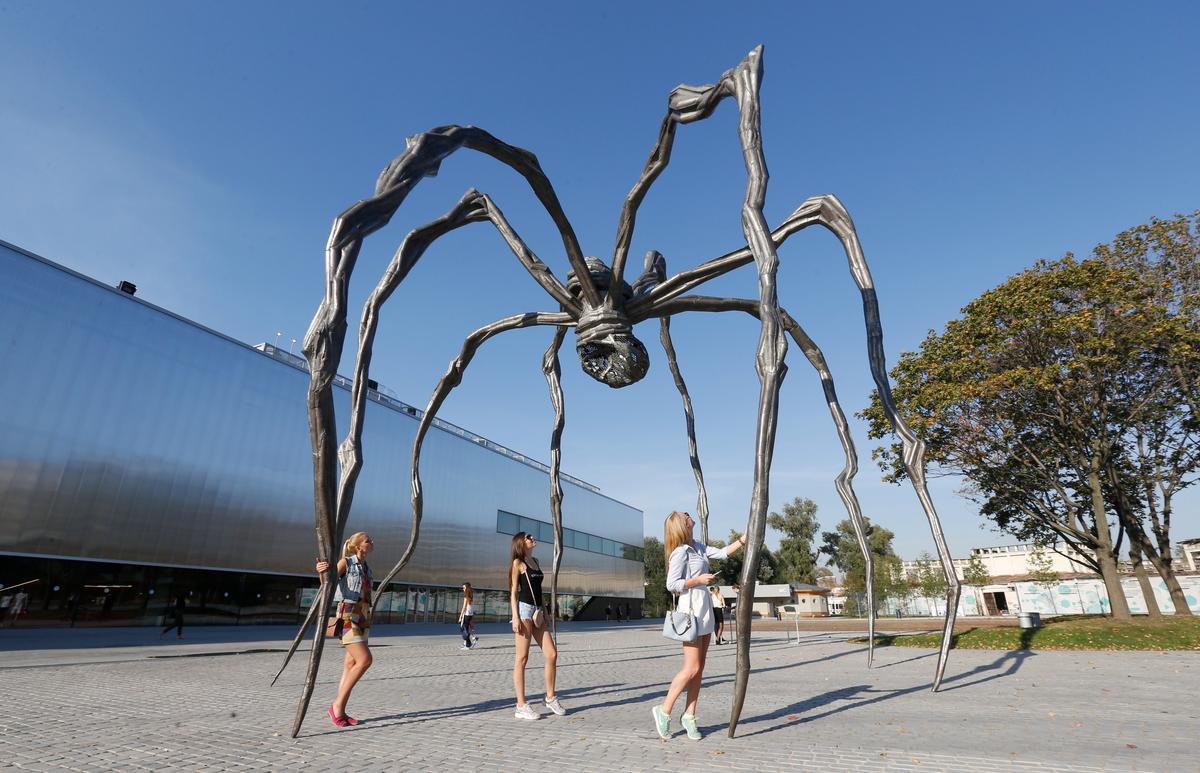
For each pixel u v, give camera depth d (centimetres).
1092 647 1355
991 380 1720
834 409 720
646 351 718
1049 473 1881
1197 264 1770
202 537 2320
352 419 511
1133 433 1864
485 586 3809
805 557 6038
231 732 488
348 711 597
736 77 531
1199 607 3497
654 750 423
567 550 4628
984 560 5191
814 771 363
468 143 587
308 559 2720
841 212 620
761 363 438
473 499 3800
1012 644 1415
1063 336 1681
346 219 485
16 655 1150
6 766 381
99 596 2033
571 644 1792
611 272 690
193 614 2303
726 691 737
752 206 475
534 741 453
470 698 689
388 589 3136
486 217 684
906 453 631
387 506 3172
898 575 4812
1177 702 641
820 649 1464
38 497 1884
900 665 1072
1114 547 1931
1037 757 395
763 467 433
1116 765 374
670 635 462
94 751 421
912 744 438
